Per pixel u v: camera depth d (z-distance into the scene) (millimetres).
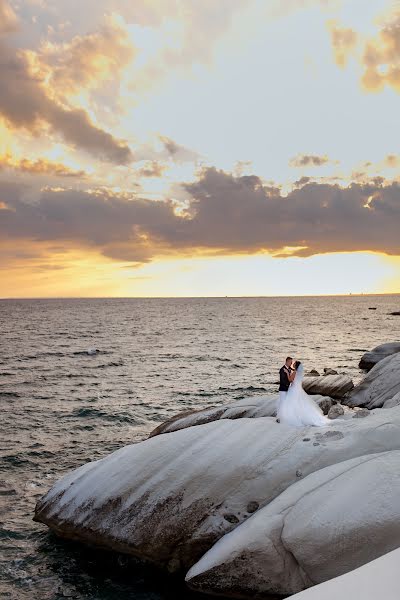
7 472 17688
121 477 11562
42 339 77250
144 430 23844
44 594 10484
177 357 53688
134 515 10789
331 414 12961
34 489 16172
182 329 99875
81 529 11203
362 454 10570
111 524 10922
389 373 24984
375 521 8430
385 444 10703
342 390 26547
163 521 10492
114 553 11695
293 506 9414
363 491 8930
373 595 3398
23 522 13727
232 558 9109
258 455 11008
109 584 10703
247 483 10578
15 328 103688
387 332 87562
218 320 133875
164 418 26344
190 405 29672
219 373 42219
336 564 8555
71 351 59969
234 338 77875
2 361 50312
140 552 10562
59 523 11562
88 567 11359
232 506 10352
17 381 37938
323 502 9055
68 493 12008
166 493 10805
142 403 30047
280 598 8938
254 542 9047
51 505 12023
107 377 40062
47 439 21922
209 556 9555
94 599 10266
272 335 82812
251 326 107250
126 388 35156
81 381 38094
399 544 8242
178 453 11672
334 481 9484
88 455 19766
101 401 30500
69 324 118938
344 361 50094
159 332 91938
